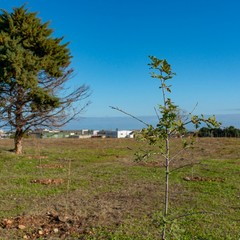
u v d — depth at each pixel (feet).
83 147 117.80
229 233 28.68
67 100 93.09
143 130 18.79
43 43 88.53
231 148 108.17
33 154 90.99
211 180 53.57
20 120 90.53
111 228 29.50
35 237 27.37
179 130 18.81
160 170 64.13
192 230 28.96
